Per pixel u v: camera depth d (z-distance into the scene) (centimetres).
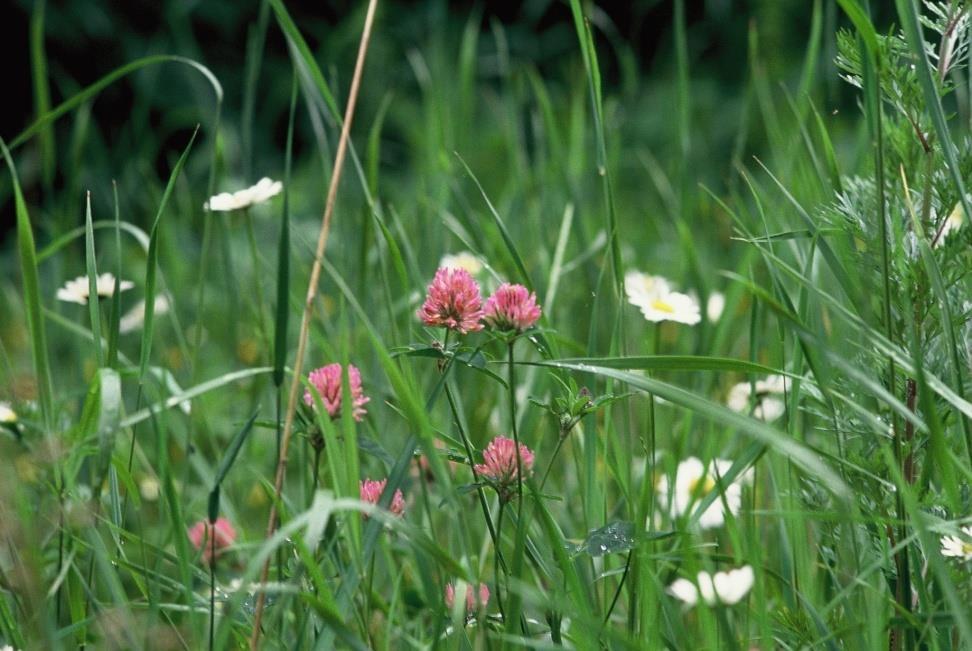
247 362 209
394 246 143
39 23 172
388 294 154
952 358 134
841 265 141
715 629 132
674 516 148
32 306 138
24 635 137
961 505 133
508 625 133
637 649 130
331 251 186
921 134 137
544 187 189
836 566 140
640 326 179
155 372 151
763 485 152
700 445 159
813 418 152
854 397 141
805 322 143
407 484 145
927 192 138
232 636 145
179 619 147
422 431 131
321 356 167
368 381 158
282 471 135
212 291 245
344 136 138
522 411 160
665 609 138
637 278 167
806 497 141
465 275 136
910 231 138
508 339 134
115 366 138
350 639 129
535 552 138
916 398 138
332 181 138
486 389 166
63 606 145
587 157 250
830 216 141
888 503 138
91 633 145
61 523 138
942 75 138
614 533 135
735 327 186
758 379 156
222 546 145
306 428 137
